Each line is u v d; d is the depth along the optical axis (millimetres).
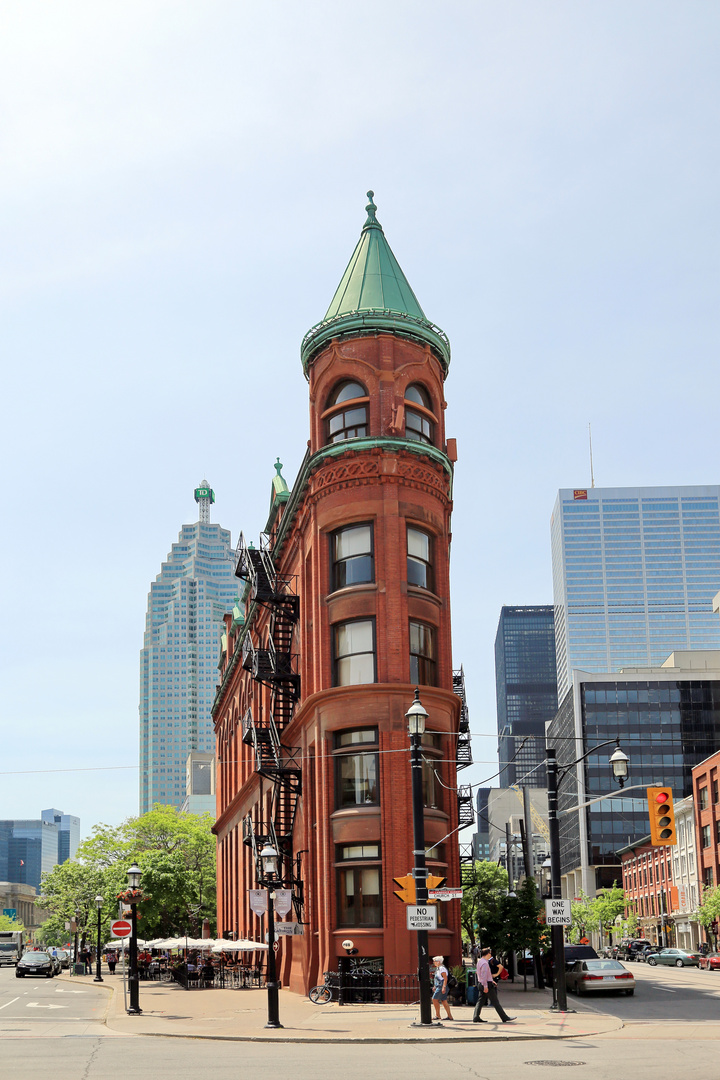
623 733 158000
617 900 122375
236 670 71375
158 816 98562
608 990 40875
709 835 99250
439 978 28500
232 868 72812
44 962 71000
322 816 36969
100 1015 35844
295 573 45531
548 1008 32438
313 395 41406
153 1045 24797
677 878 111062
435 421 40906
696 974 65000
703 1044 22672
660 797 28562
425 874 27438
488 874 97375
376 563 37625
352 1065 19359
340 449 38625
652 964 84312
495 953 45344
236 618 70312
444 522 40094
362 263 41938
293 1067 19125
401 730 36156
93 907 96438
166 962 68875
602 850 152375
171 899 77375
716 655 168250
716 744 157375
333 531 39344
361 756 36844
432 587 39312
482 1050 22062
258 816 56688
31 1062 20641
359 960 34906
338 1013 31422
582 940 74812
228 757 78062
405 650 36969
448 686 38750
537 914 45719
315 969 38750
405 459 38531
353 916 35656
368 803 36281
